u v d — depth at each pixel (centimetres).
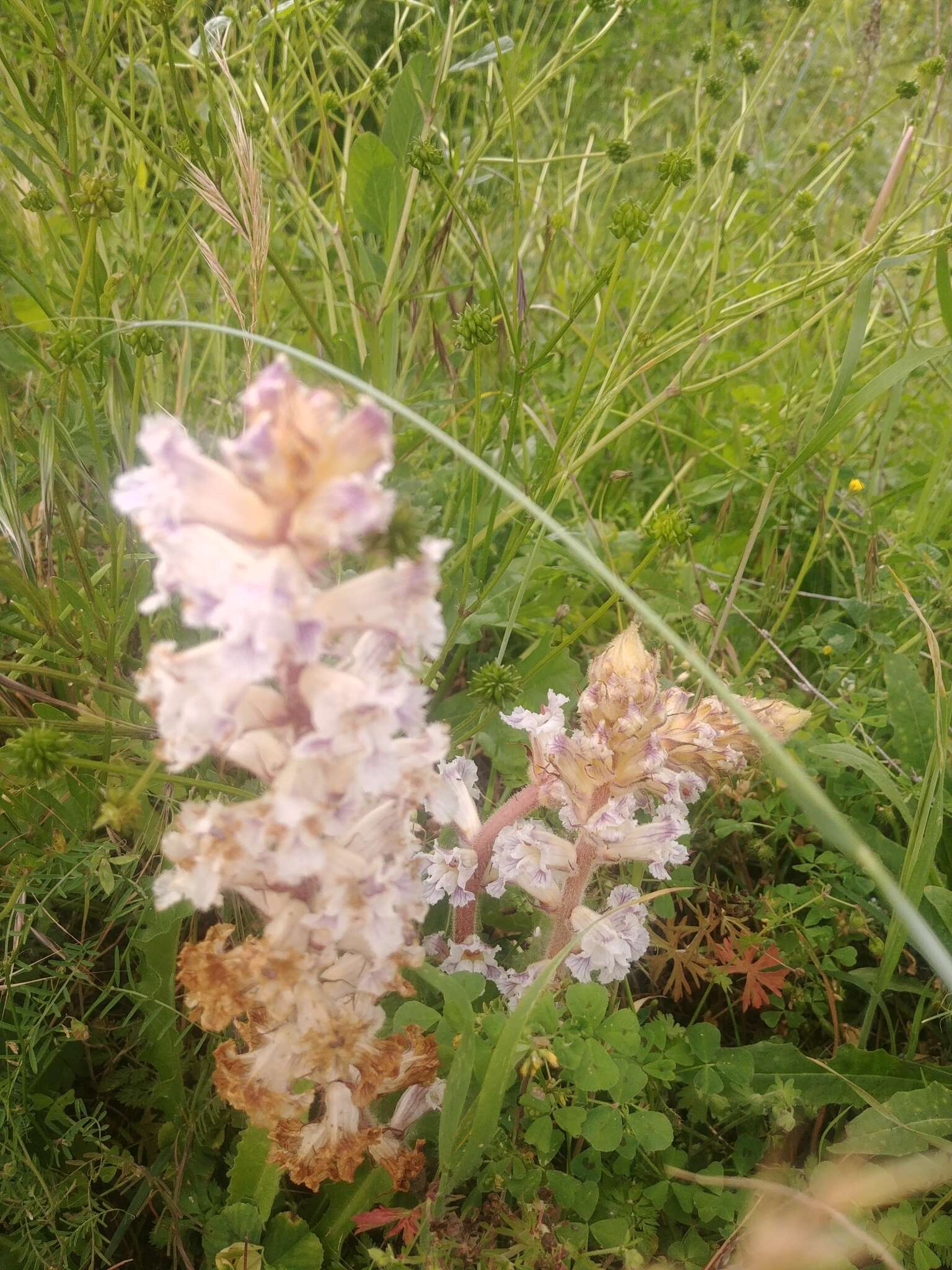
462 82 45
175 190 39
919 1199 23
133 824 26
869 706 35
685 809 25
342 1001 19
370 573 15
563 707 33
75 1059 26
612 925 24
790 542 39
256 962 18
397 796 17
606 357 47
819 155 45
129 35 36
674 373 50
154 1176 24
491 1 53
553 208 52
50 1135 25
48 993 24
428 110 37
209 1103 25
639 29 58
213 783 25
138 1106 25
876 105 59
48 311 31
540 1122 22
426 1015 23
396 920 17
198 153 33
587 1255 21
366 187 35
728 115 60
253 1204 23
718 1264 21
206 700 14
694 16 60
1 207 38
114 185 28
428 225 43
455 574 35
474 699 32
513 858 24
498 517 34
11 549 30
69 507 32
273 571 13
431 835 28
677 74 60
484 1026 22
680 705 25
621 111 61
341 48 43
